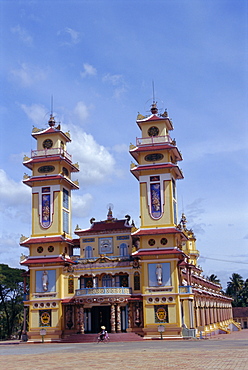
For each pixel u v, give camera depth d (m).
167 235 66.31
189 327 64.19
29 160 73.88
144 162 70.06
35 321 68.62
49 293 69.06
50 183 73.19
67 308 69.31
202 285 85.94
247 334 83.94
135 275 68.81
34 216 72.56
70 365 28.44
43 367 27.58
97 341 61.12
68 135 78.56
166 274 65.12
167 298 64.25
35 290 69.75
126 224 74.94
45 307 68.81
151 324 63.94
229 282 170.12
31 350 45.69
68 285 70.19
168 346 44.88
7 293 96.19
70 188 78.00
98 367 26.59
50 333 67.50
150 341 58.59
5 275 94.56
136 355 34.25
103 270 69.81
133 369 24.80
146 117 73.19
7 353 42.03
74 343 59.56
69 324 68.56
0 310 98.56
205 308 82.81
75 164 78.94
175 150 70.50
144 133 72.12
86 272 70.12
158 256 65.69
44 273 69.81
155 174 69.31
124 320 67.75
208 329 81.19
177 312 63.53
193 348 40.19
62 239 69.94
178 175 73.94
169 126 75.06
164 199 68.19
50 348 48.41
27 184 74.50
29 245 71.50
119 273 69.38
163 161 69.38
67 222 75.38
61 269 69.81
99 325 69.00
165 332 63.19
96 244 74.56
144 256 66.12
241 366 24.38
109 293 65.38
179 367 24.94
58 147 74.94
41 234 71.56
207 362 26.94
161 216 67.62
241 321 141.88
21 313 101.62
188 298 64.62
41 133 75.50
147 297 64.94
